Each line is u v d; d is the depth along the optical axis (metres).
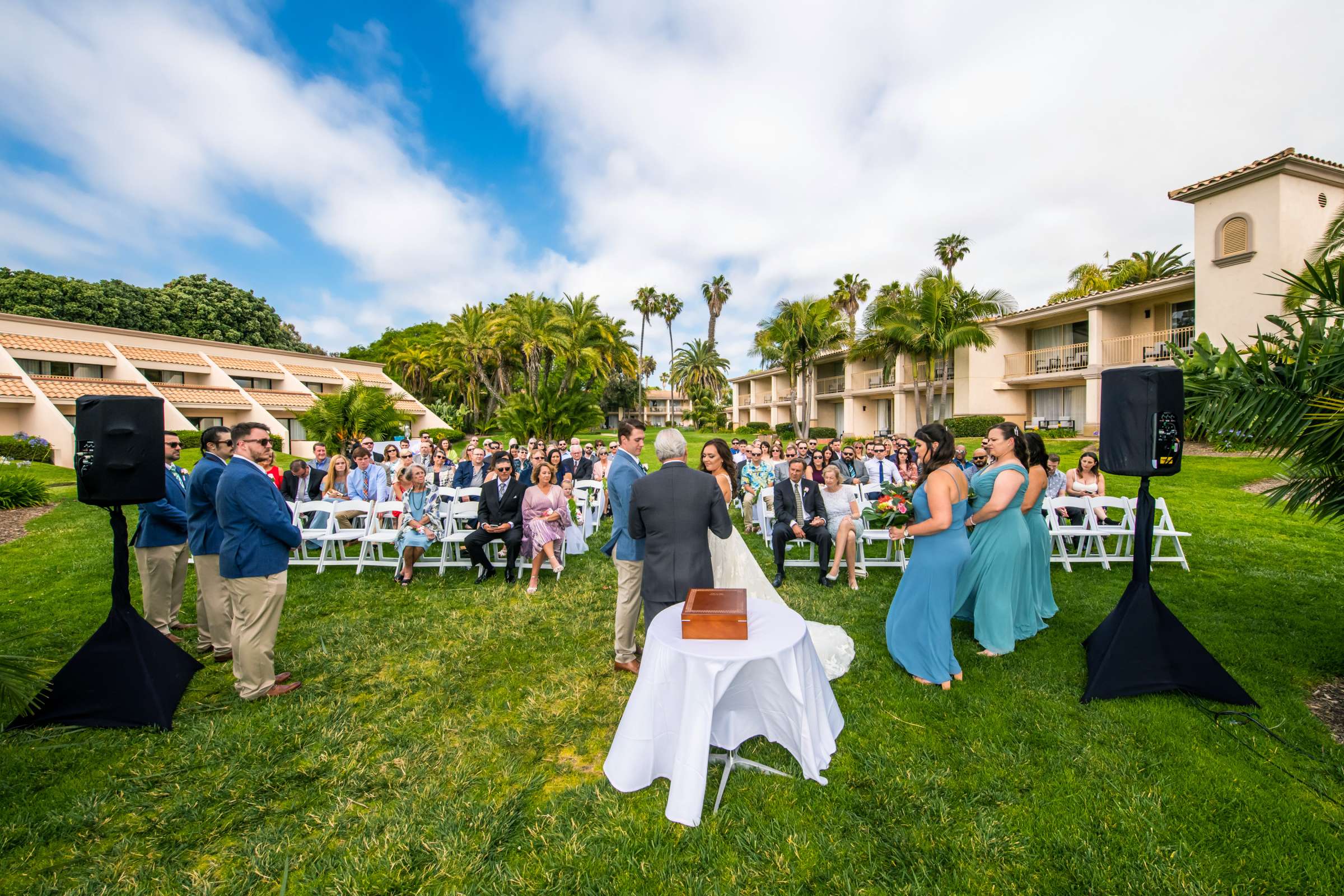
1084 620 4.80
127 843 2.40
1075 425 21.52
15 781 2.80
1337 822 2.40
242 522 3.48
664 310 66.06
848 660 3.95
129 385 23.67
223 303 41.50
